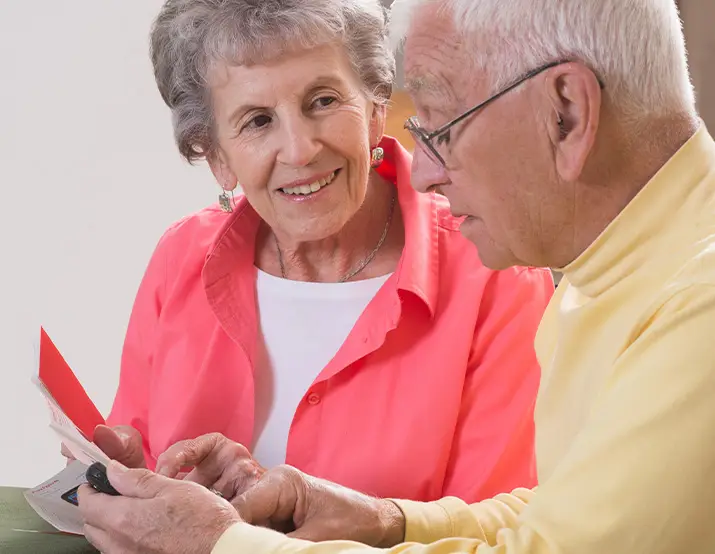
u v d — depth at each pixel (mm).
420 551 1156
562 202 1162
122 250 3496
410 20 1204
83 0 3352
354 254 1861
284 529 1455
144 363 1980
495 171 1174
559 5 1089
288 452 1741
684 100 1131
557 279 2549
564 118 1117
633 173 1134
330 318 1834
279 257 1904
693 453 970
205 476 1677
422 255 1726
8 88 3355
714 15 2662
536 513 1060
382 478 1686
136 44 3404
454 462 1695
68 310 3479
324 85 1644
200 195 3541
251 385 1814
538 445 1338
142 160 3473
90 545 1609
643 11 1084
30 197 3412
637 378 1024
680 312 1017
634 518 986
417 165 1276
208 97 1718
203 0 1646
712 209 1103
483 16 1125
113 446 1706
